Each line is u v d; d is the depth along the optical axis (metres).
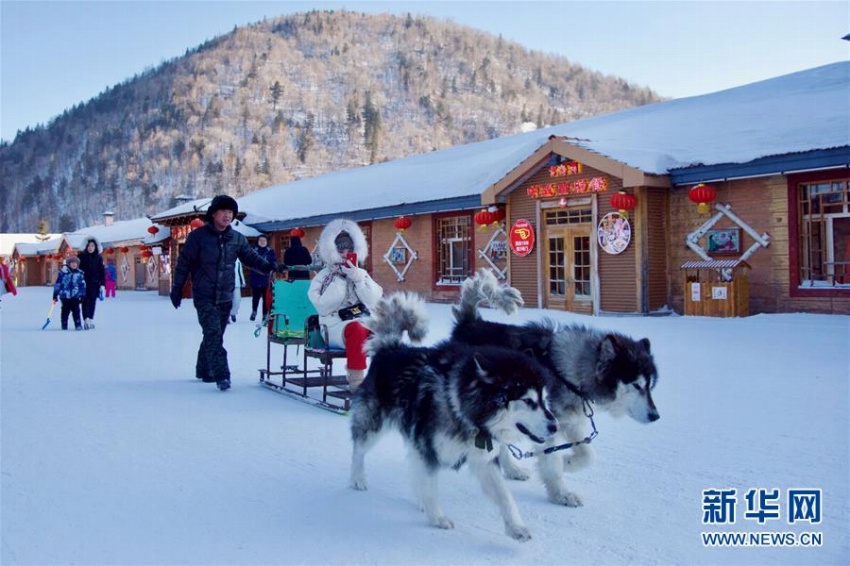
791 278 14.12
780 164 13.49
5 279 18.81
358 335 6.71
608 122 23.91
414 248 23.39
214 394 7.89
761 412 6.29
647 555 3.55
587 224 17.12
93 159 186.25
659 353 9.80
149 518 4.12
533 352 4.69
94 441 5.85
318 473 5.00
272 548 3.68
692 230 15.68
